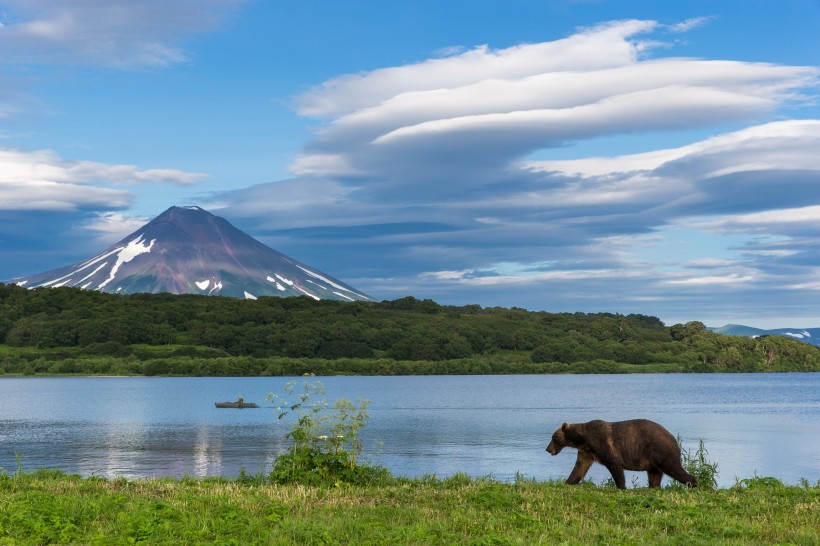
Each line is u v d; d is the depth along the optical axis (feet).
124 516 49.47
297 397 470.80
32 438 243.19
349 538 46.24
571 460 172.04
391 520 52.13
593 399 468.34
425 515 53.88
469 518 52.75
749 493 64.75
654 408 386.11
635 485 77.97
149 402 445.78
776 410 366.84
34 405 419.33
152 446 215.31
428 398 478.59
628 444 70.28
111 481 69.67
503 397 490.90
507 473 146.30
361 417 75.56
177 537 45.32
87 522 48.88
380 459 174.40
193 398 485.56
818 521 53.16
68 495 58.59
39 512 50.34
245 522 49.70
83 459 182.60
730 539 47.65
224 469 161.89
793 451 192.65
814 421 300.20
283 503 56.80
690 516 53.93
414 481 74.08
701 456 75.82
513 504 58.59
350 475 71.46
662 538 46.93
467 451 193.16
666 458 68.80
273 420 313.73
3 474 72.33
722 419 311.27
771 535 49.29
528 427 273.75
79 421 313.94
